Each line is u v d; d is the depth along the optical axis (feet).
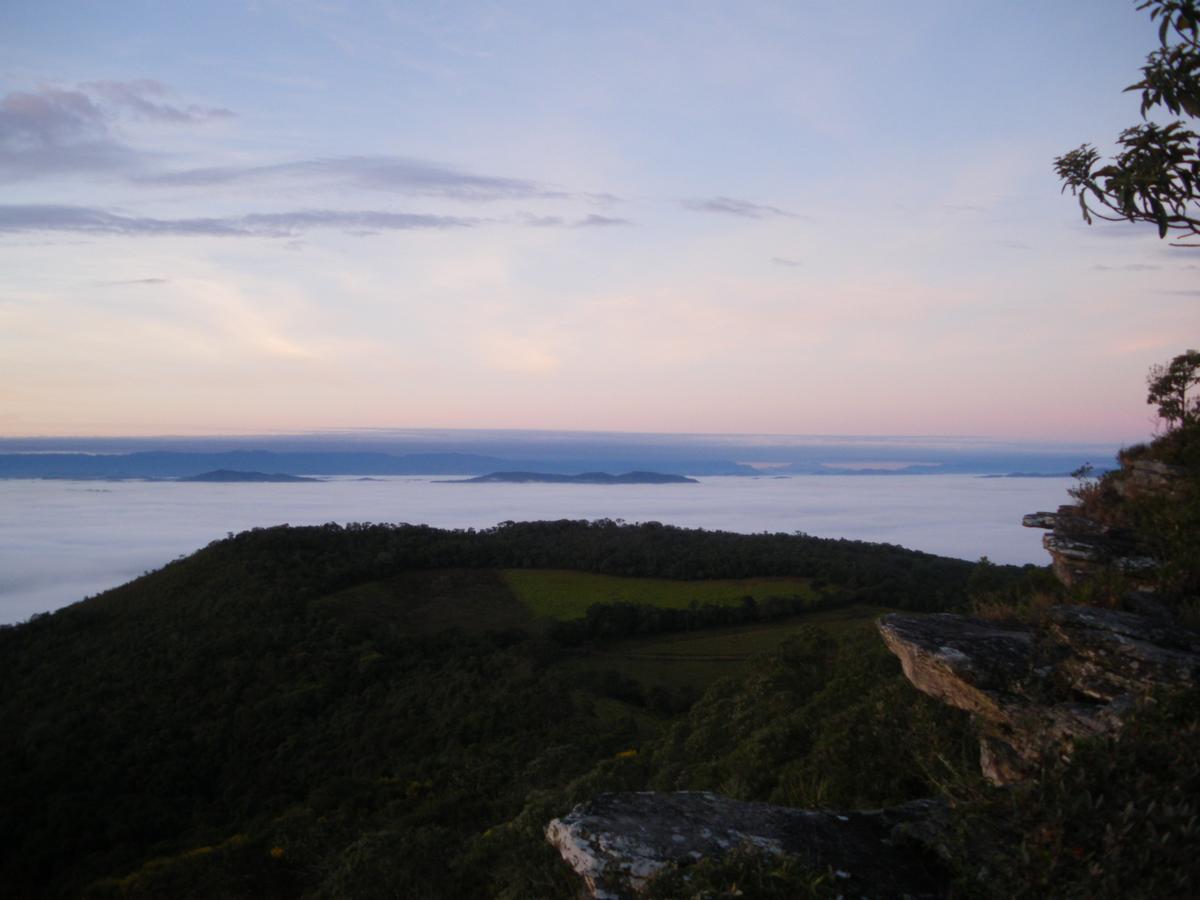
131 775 119.44
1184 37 16.15
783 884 12.34
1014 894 11.34
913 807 15.49
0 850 102.78
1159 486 27.12
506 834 38.29
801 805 25.76
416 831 47.01
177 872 72.18
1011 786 13.93
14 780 116.57
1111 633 17.24
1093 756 12.67
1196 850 10.42
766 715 46.91
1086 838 11.35
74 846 101.86
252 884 66.08
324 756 123.13
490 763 100.42
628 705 136.15
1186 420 29.76
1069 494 31.86
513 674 144.56
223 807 111.96
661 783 44.06
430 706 136.36
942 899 12.71
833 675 45.88
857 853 13.64
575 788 37.91
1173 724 13.50
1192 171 17.07
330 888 43.70
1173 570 21.70
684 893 12.01
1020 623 21.09
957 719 22.88
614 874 12.66
